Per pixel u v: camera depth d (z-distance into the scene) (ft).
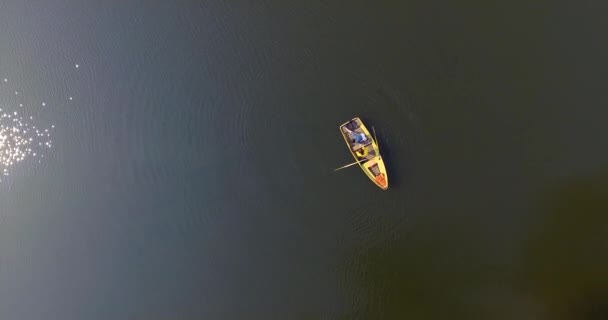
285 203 165.99
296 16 178.81
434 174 162.91
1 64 180.75
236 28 179.22
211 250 163.63
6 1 183.62
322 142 168.25
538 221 157.07
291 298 158.10
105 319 157.99
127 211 167.22
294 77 173.47
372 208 163.53
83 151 172.35
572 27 170.30
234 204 166.81
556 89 165.99
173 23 181.68
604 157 159.02
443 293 154.20
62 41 182.09
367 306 155.22
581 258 152.97
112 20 183.01
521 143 162.81
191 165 169.89
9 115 176.35
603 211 155.84
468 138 164.45
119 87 176.76
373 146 164.35
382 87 169.58
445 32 173.17
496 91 167.12
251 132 170.81
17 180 170.81
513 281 152.87
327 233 163.32
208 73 176.04
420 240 159.84
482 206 159.94
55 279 162.20
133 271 162.20
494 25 172.86
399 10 176.04
